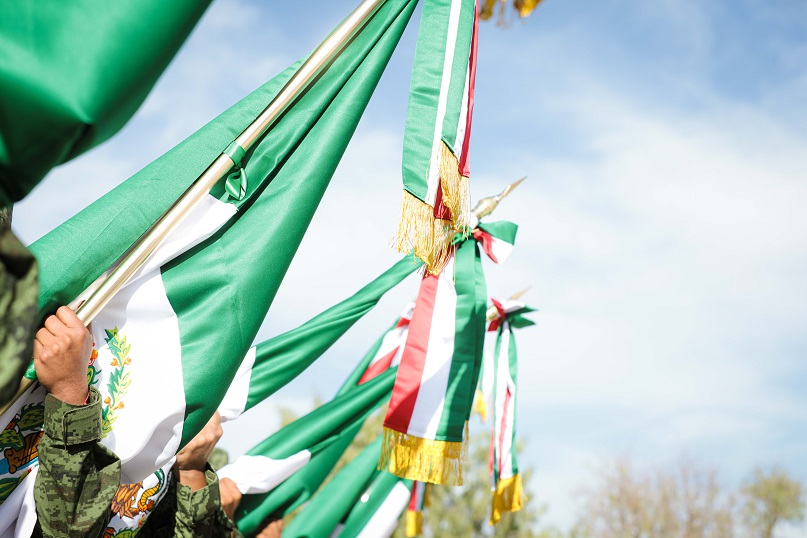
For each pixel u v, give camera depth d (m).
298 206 3.49
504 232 5.95
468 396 5.52
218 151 3.43
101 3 2.26
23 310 2.09
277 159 3.50
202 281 3.29
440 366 5.50
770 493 31.02
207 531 3.98
